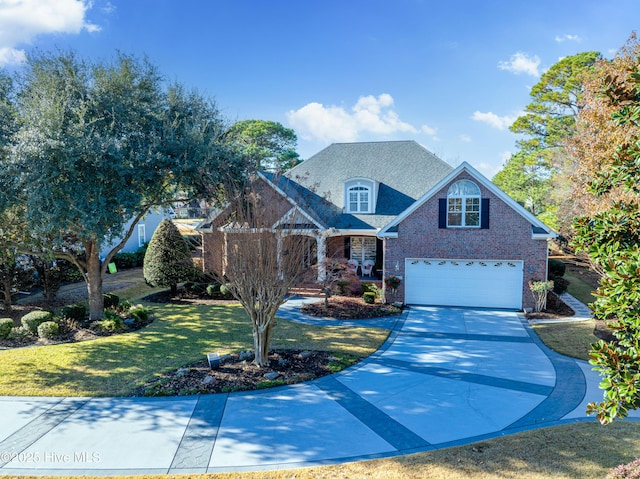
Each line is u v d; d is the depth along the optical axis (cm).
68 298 2167
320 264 1925
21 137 1325
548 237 1850
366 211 2386
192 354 1300
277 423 864
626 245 512
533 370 1179
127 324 1648
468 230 1959
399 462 711
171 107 1758
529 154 4138
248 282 1161
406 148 2708
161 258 2170
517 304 1928
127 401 971
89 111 1508
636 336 455
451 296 2006
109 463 721
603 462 684
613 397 460
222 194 1767
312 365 1202
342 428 843
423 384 1076
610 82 532
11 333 1458
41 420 878
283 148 5259
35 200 1314
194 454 747
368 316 1823
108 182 1491
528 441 771
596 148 1825
